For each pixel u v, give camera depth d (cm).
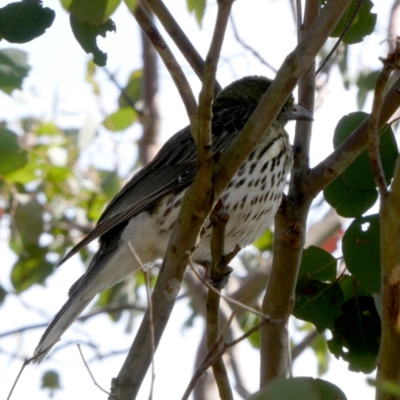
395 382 664
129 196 1109
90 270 1123
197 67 1015
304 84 991
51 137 1570
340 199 949
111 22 895
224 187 728
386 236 681
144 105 1725
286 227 900
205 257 1108
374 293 934
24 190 1534
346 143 898
